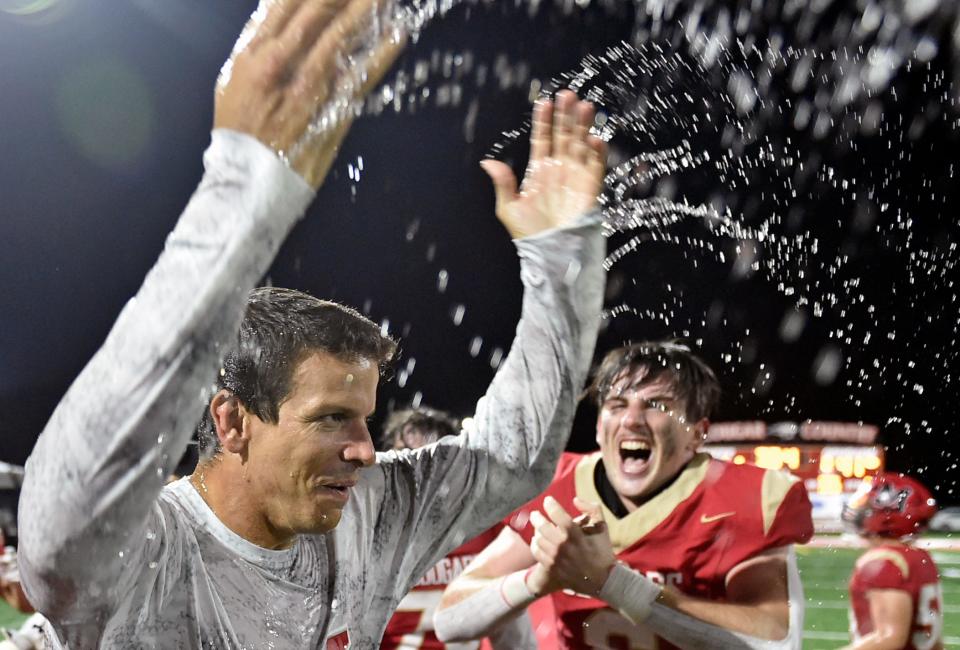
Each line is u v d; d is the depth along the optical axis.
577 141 1.55
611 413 2.43
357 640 1.36
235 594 1.21
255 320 1.20
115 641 1.09
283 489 1.20
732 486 2.36
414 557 1.45
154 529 1.11
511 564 2.47
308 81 0.94
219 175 0.93
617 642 2.37
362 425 1.23
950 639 5.91
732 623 2.19
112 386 0.89
